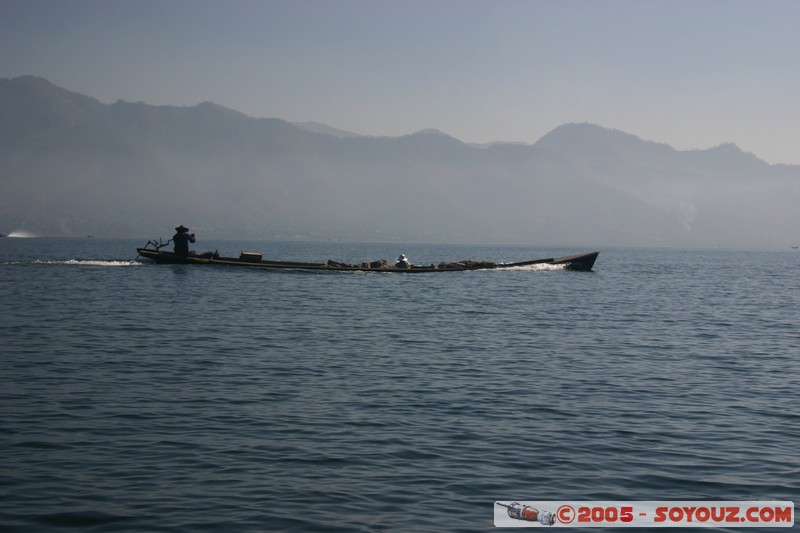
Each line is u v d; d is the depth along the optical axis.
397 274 78.38
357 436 17.58
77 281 61.16
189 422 18.50
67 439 16.94
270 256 187.12
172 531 12.37
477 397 21.73
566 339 34.38
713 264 167.00
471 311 45.78
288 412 19.62
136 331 33.94
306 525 12.66
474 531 12.61
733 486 14.84
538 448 16.91
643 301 56.50
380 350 30.08
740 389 23.48
